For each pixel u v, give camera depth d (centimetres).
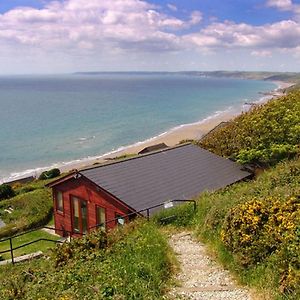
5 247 2194
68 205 2247
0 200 3509
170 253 1012
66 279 891
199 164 2273
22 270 1153
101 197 1970
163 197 1820
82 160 5847
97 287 797
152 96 18775
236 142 2572
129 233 1211
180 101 15938
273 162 2275
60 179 2233
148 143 6944
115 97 18075
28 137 7806
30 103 15025
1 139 7619
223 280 866
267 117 2464
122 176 1986
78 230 2214
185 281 871
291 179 1474
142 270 855
